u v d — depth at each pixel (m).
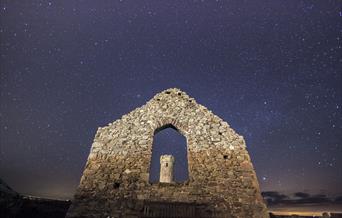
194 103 9.71
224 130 8.61
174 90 10.34
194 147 8.06
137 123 8.94
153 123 8.88
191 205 6.62
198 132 8.50
